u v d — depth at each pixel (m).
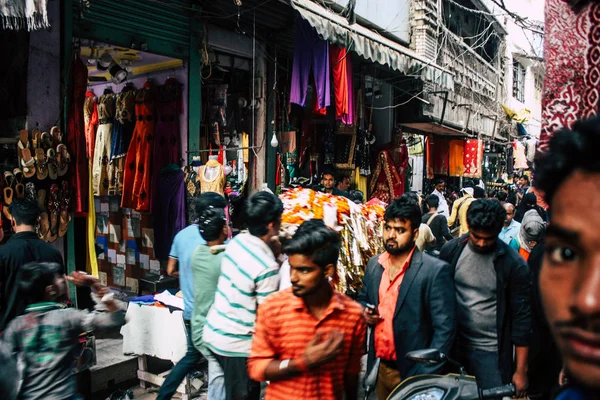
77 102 4.91
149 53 6.05
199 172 6.16
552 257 0.59
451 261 3.25
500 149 20.75
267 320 2.17
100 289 2.97
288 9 6.81
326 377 2.12
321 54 7.23
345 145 9.82
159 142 6.61
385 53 8.19
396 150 11.23
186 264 4.04
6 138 4.38
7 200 4.23
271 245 3.41
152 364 5.12
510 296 3.04
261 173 7.67
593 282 0.53
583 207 0.56
